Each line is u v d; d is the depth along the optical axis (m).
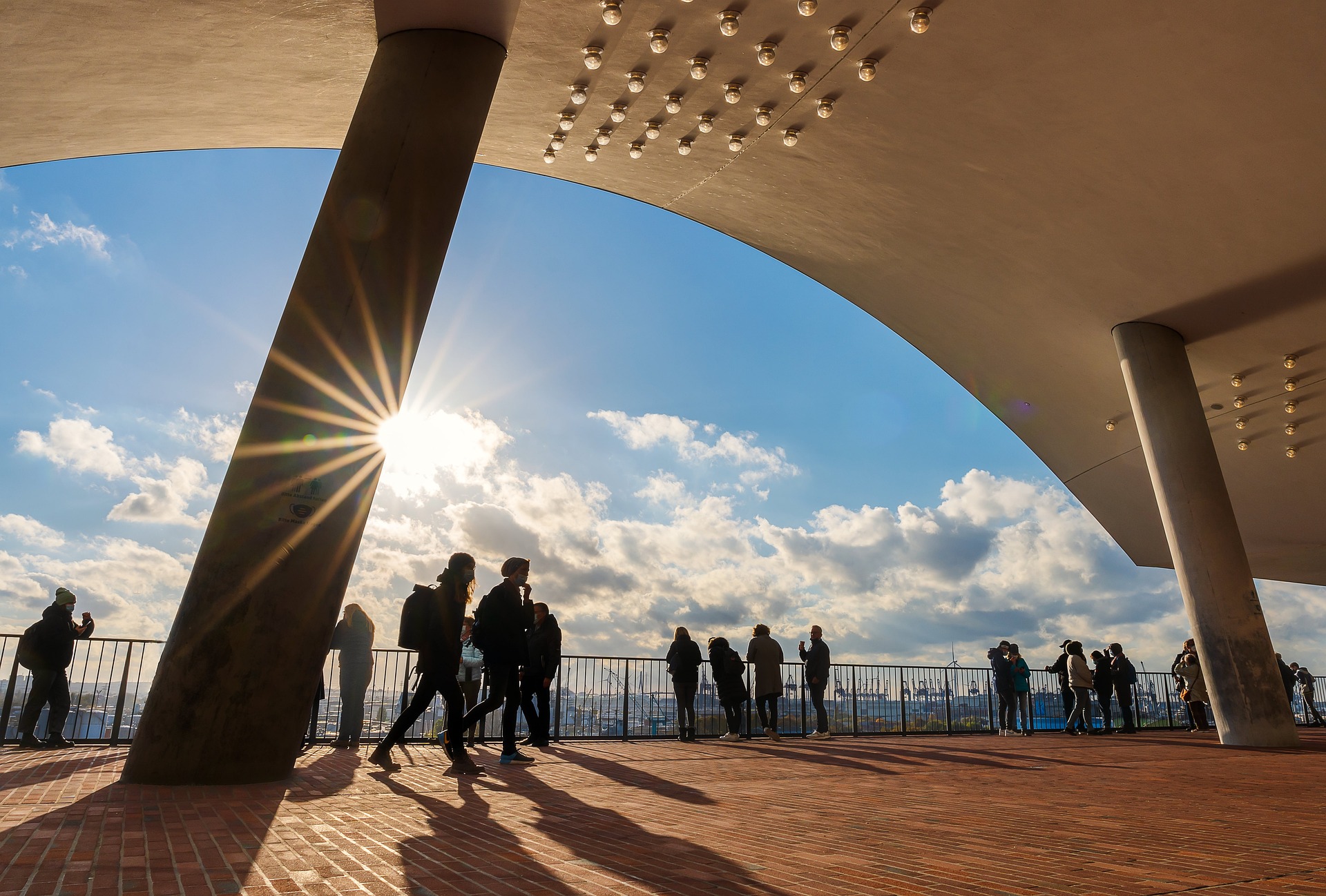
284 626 5.71
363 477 6.18
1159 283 13.38
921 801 5.44
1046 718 17.47
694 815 4.64
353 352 6.25
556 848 3.57
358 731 9.90
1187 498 13.27
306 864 3.12
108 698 9.50
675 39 10.23
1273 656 12.32
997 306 15.44
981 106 10.94
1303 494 17.98
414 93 7.07
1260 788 6.42
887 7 9.53
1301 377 14.99
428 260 6.71
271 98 10.93
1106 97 10.37
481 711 7.34
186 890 2.68
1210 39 9.24
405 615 7.67
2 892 2.60
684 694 13.02
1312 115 9.94
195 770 5.34
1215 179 11.23
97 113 10.38
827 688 13.87
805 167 13.17
